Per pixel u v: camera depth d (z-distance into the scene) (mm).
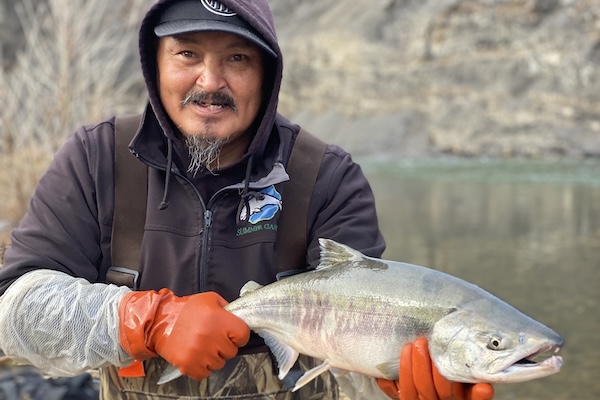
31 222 1236
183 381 1254
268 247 1271
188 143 1246
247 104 1243
